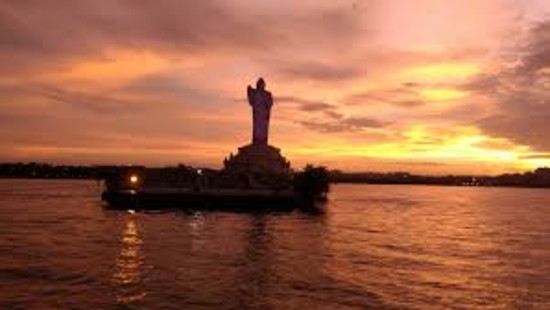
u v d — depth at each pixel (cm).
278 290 4197
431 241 7706
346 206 16825
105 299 3816
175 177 12694
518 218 13438
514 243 7700
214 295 4003
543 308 3834
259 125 13462
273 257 5775
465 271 5209
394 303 3869
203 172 12769
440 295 4141
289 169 13625
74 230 7894
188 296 3956
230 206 11519
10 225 8531
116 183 12312
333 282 4509
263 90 13512
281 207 11569
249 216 10594
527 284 4603
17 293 3916
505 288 4431
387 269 5200
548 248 7138
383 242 7388
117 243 6600
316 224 9606
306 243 6994
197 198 11462
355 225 9819
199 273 4800
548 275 5047
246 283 4416
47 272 4681
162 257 5631
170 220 9550
